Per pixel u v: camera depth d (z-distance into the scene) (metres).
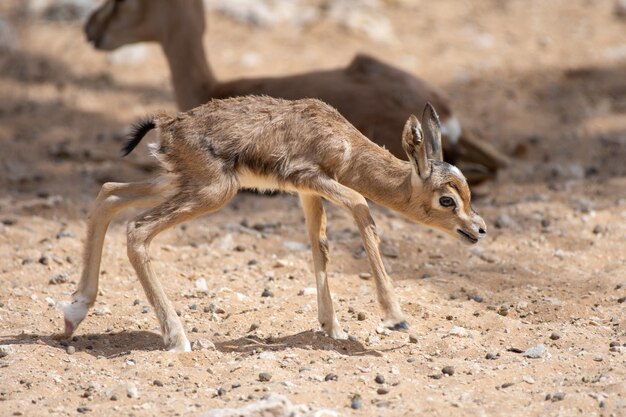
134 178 22.22
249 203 20.84
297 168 12.55
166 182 12.80
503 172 22.75
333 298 15.12
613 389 11.23
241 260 16.95
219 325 13.89
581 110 27.09
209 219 19.42
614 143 24.47
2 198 20.36
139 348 12.83
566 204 20.11
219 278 15.95
